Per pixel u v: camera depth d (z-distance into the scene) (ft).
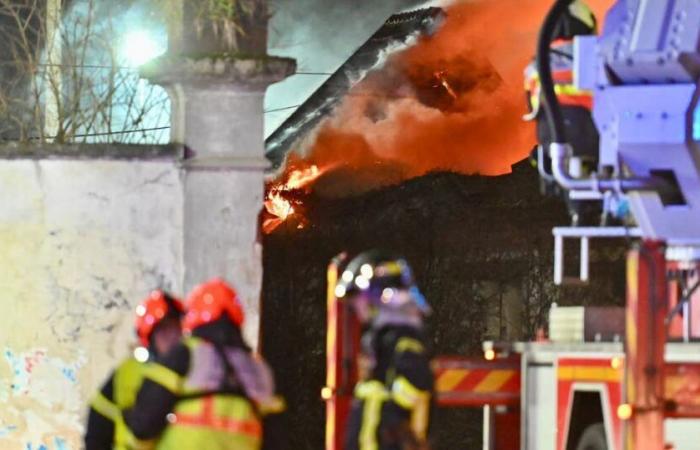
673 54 69.15
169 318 62.13
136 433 55.47
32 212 96.07
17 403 95.86
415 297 59.21
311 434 155.22
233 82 95.81
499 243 165.17
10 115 108.06
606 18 71.97
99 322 95.66
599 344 72.95
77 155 95.86
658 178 71.36
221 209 96.22
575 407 74.59
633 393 61.52
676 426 71.20
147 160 96.07
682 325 77.97
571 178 72.33
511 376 79.92
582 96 73.77
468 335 161.79
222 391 55.77
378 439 57.77
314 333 159.02
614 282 159.53
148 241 95.91
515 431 80.74
